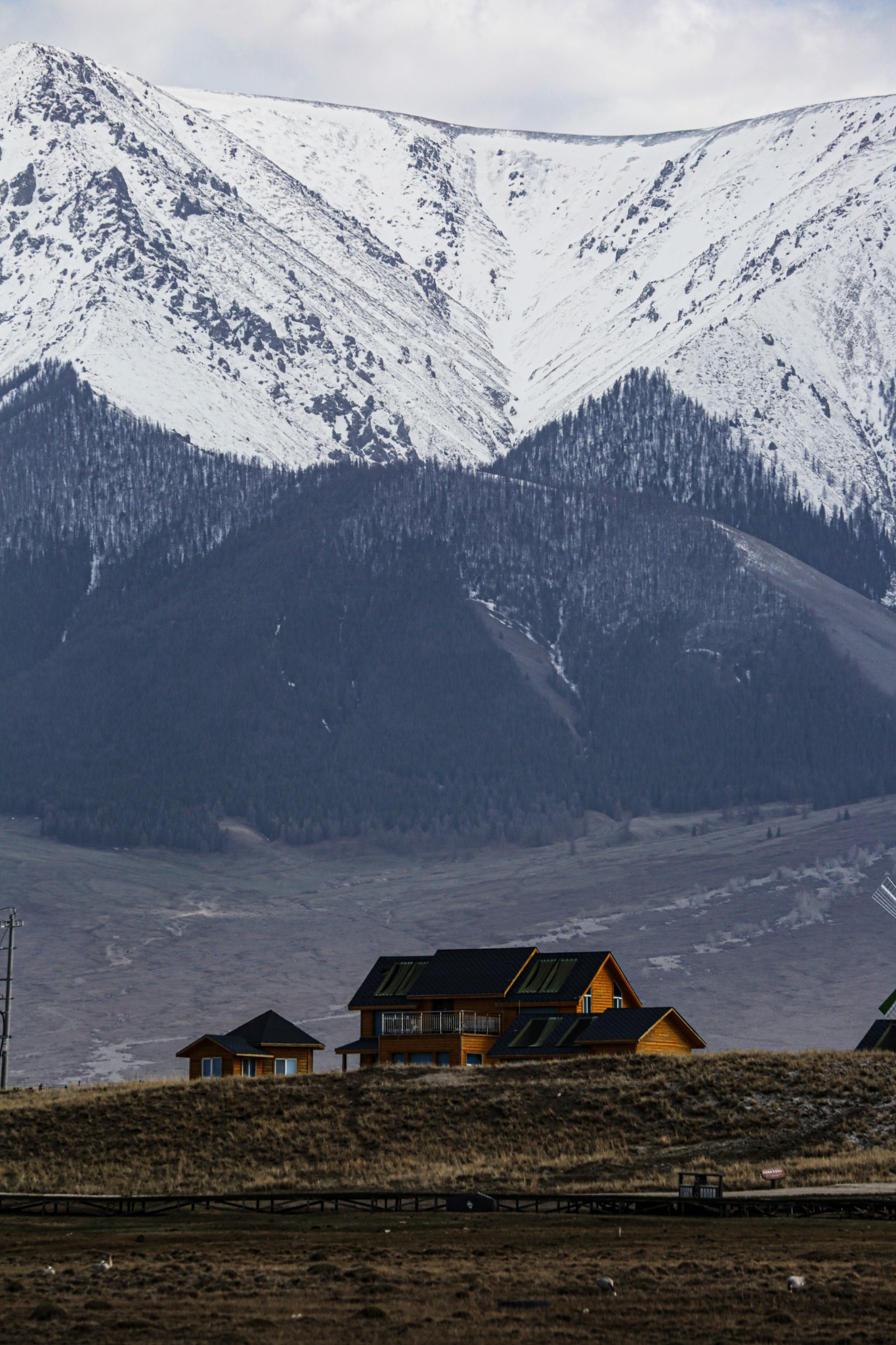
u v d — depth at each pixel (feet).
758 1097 571.69
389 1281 292.40
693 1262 311.47
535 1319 256.93
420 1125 569.64
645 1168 505.25
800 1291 278.05
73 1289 289.94
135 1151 556.92
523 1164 520.01
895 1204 395.96
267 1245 354.54
